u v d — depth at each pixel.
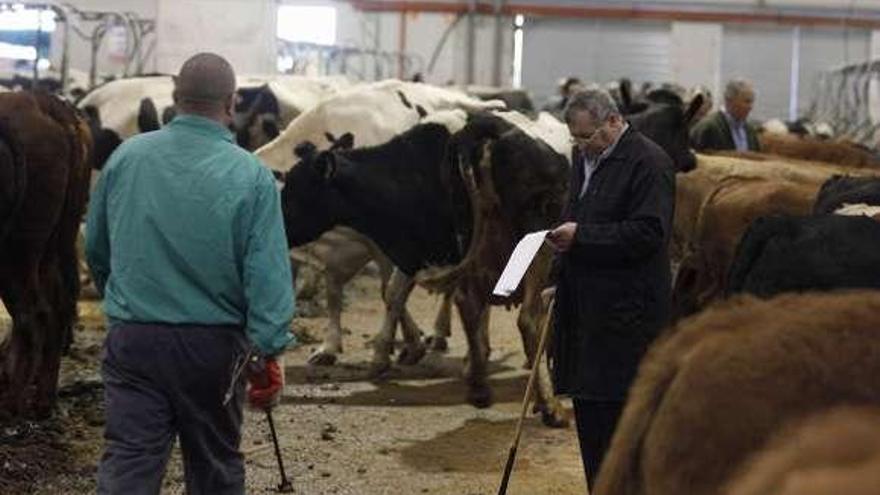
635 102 11.13
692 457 2.35
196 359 4.72
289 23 29.75
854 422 1.91
